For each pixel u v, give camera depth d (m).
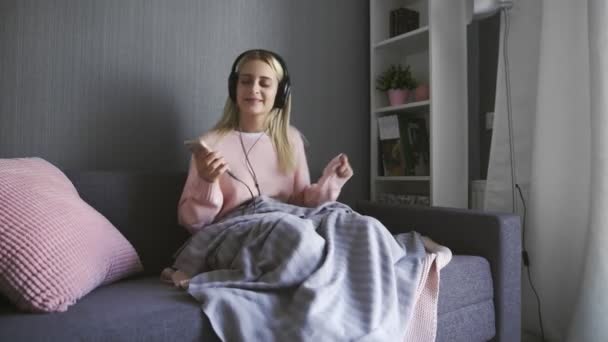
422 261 1.10
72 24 1.43
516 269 1.30
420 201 1.93
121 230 1.32
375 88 2.12
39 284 0.80
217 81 1.72
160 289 1.02
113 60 1.50
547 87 1.58
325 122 2.04
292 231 1.01
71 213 0.98
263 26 1.85
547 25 1.57
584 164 1.51
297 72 1.95
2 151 1.33
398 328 0.92
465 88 1.95
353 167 2.14
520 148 1.76
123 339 0.76
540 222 1.60
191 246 1.16
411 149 2.02
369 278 0.96
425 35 1.93
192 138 1.66
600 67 1.37
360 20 2.18
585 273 1.39
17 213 0.88
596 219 1.37
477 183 1.97
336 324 0.84
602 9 1.37
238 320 0.82
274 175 1.47
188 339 0.82
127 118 1.53
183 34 1.64
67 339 0.71
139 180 1.37
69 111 1.43
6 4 1.33
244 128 1.49
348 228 1.10
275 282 0.93
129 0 1.53
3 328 0.72
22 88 1.35
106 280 1.04
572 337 1.40
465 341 1.18
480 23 2.00
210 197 1.19
